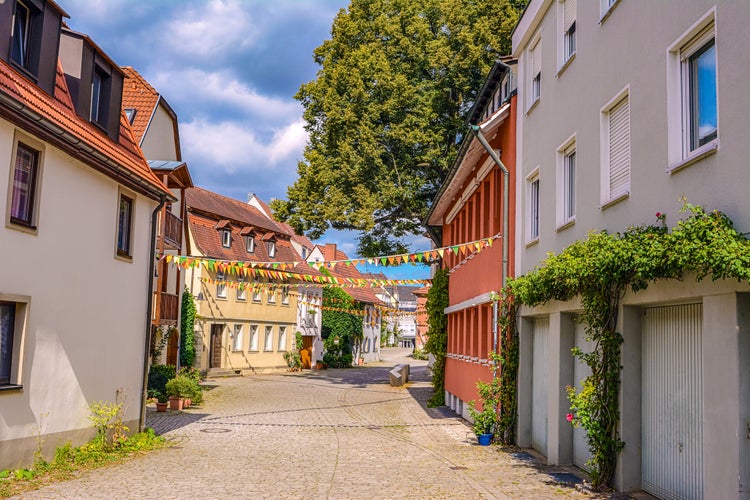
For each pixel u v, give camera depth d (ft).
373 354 233.55
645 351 30.76
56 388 38.78
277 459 41.91
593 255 29.76
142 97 78.59
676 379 28.02
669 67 27.25
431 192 95.04
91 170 42.37
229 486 32.78
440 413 73.61
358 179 91.35
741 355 22.11
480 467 38.99
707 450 23.61
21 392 35.42
